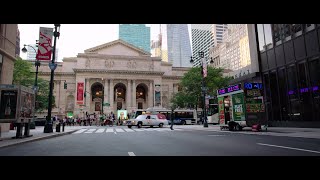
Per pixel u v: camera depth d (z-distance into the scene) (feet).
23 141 38.17
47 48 59.77
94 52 264.52
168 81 289.12
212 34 606.96
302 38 71.20
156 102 241.14
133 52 275.59
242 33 417.08
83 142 39.58
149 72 267.39
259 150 26.66
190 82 173.37
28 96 47.65
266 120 64.64
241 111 66.33
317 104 65.67
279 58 80.89
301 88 71.51
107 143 37.27
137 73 266.57
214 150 27.14
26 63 169.48
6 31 68.23
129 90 263.70
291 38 75.56
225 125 74.33
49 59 59.67
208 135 52.37
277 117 81.82
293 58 74.59
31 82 171.42
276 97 82.43
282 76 79.66
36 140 43.24
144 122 111.24
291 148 27.96
